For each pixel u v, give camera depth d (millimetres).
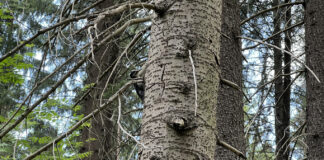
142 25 6805
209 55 2215
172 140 2020
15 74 4648
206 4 2287
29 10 7258
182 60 2154
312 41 5523
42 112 4863
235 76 5227
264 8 7840
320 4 5594
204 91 2133
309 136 5215
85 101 6441
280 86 8133
